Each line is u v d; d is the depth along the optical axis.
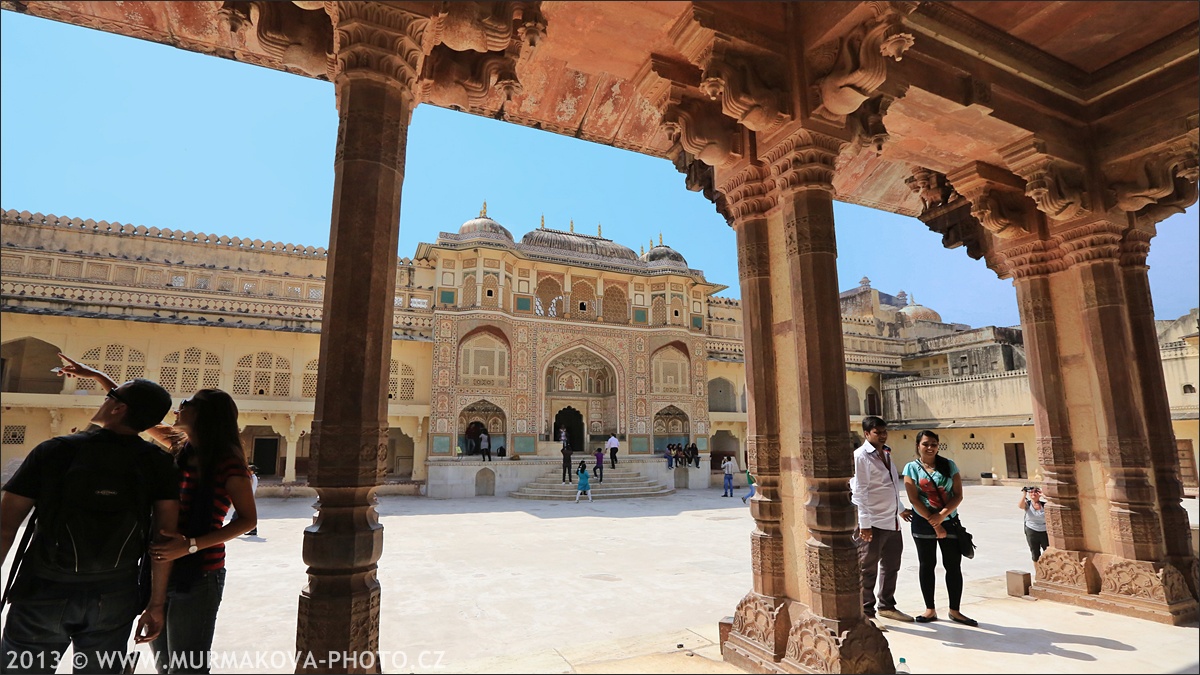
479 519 11.74
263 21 2.61
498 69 2.92
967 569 6.21
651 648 3.52
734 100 3.03
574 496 16.47
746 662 3.11
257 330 16.70
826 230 3.11
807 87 3.13
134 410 2.26
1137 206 4.11
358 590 2.17
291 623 4.43
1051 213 4.17
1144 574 3.85
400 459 19.92
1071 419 4.45
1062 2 3.42
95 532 2.04
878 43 2.79
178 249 17.45
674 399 21.20
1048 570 4.43
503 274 19.44
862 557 3.94
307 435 17.97
